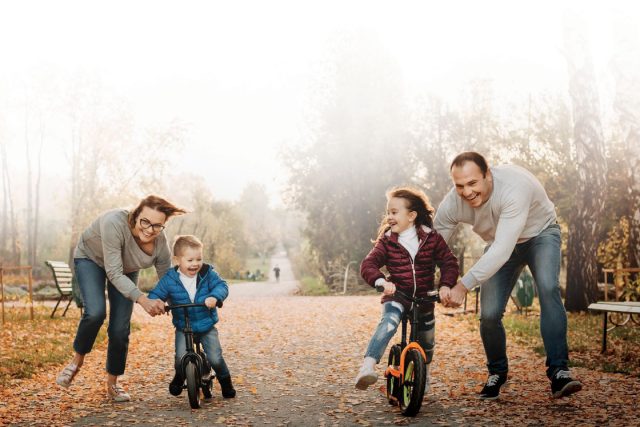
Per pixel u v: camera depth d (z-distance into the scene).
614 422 4.30
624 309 6.82
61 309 14.77
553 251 5.06
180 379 5.36
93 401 5.49
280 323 12.13
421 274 4.94
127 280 5.21
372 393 5.68
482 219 5.16
